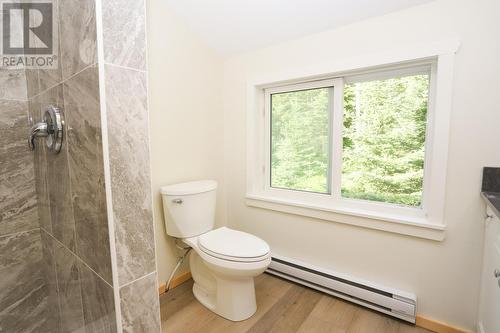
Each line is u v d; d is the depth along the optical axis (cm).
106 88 66
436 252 141
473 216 131
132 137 73
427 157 149
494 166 125
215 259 146
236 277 147
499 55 120
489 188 125
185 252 190
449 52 129
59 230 102
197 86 198
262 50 197
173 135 183
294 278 188
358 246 167
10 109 113
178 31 181
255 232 217
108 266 72
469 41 125
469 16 125
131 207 75
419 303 148
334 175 179
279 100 206
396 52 143
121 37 69
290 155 204
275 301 170
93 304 84
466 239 133
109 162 68
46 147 99
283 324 150
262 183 219
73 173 84
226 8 165
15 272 120
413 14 138
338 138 176
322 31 168
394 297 149
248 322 151
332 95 180
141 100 75
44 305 129
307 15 158
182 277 196
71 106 80
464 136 130
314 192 192
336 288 168
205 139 208
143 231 78
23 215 120
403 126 158
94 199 74
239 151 219
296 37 178
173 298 176
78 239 87
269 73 194
